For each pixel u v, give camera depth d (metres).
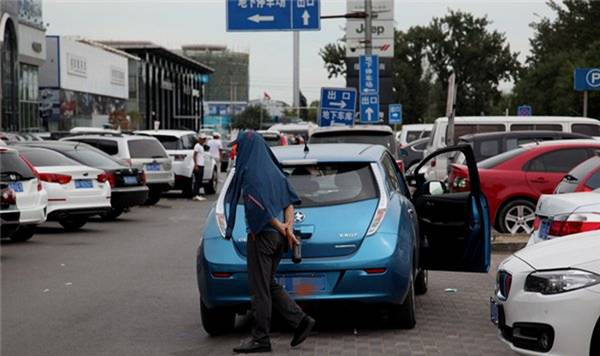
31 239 26.02
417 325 13.76
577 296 9.52
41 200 23.34
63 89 101.44
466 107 117.00
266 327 11.99
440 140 36.41
